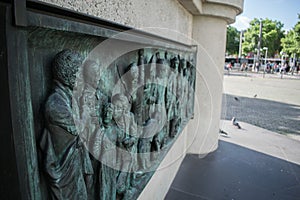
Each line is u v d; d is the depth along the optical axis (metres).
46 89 0.51
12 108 0.41
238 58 27.48
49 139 0.50
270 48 25.64
